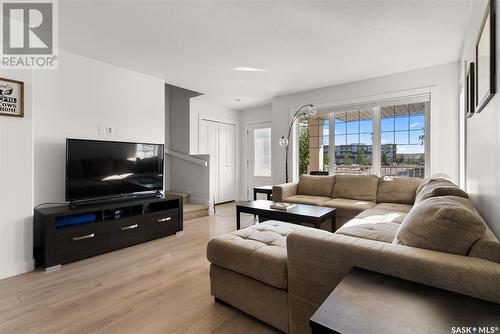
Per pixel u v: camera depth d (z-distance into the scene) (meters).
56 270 2.44
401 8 2.21
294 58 3.26
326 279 1.33
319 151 4.68
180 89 5.45
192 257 2.76
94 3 2.12
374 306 0.89
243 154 6.60
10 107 2.31
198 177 5.12
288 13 2.28
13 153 2.34
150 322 1.67
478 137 1.82
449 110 3.42
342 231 2.10
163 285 2.15
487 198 1.56
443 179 2.48
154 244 3.18
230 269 1.78
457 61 3.36
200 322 1.67
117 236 2.96
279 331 1.58
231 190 6.45
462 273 0.99
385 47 2.96
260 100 5.52
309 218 2.63
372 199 3.61
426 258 1.08
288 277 1.49
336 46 2.93
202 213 4.74
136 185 3.42
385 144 3.98
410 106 3.77
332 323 0.80
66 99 3.07
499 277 0.94
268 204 3.27
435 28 2.54
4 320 1.69
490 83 1.32
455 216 1.15
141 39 2.75
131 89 3.70
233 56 3.19
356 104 4.21
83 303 1.88
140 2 2.11
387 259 1.15
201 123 5.65
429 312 0.85
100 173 3.05
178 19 2.36
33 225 2.58
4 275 2.28
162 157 3.75
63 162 3.05
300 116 4.88
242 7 2.18
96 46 2.92
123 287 2.12
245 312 1.72
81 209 2.68
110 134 3.46
